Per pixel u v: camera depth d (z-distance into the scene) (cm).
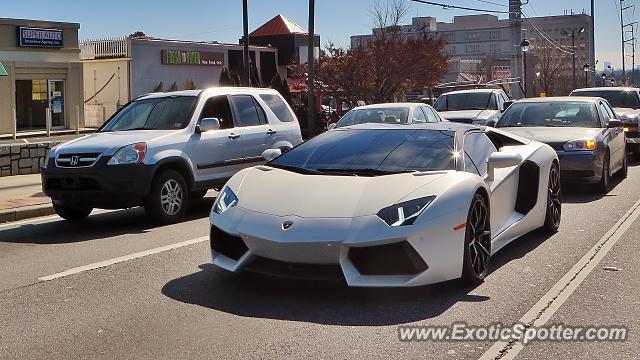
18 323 488
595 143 1080
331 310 501
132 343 441
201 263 659
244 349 427
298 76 3325
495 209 633
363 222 493
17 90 2764
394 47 2952
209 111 978
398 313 493
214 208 571
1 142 2216
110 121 1001
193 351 425
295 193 536
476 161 631
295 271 506
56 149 880
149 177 857
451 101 1956
